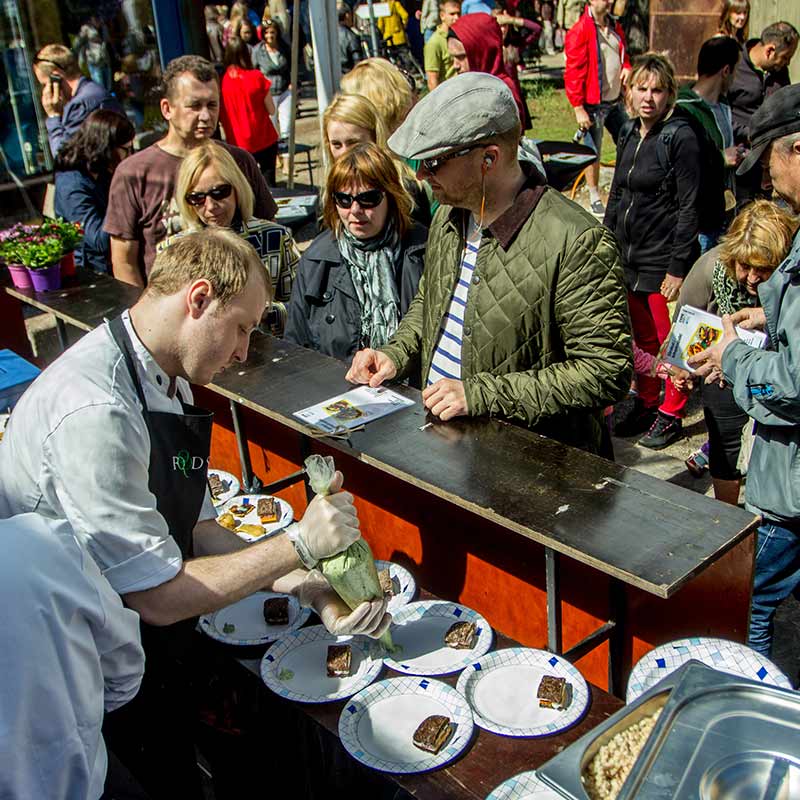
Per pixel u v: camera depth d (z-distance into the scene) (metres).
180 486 1.94
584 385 2.37
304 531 1.92
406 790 1.77
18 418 1.79
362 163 3.10
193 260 1.81
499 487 2.14
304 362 2.97
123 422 1.75
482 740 1.87
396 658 2.12
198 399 3.63
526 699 1.96
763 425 2.62
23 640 1.22
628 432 4.92
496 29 6.19
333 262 3.31
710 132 4.48
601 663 2.38
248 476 3.02
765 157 2.76
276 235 3.77
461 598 2.75
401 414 2.55
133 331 1.85
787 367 2.40
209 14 12.10
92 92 6.66
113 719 2.06
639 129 4.61
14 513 1.77
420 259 3.28
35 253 3.88
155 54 7.64
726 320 2.78
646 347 4.82
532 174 2.47
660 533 1.93
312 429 2.49
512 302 2.45
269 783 2.24
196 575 1.82
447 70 9.02
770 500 2.63
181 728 2.15
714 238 5.45
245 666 2.17
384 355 2.84
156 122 7.84
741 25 6.79
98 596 1.37
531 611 2.53
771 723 1.24
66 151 4.86
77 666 1.30
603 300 2.36
